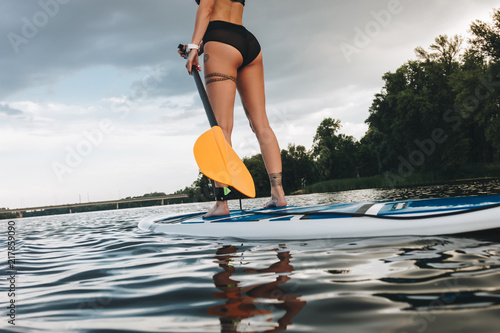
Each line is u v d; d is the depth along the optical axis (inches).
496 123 949.8
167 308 42.5
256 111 119.2
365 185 1282.0
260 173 1368.1
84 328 37.7
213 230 102.3
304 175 1891.0
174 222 125.1
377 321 33.7
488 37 1004.6
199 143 98.7
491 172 1062.4
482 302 36.0
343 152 1886.1
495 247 61.5
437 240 71.1
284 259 65.7
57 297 51.9
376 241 75.4
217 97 108.3
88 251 99.9
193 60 107.0
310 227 88.0
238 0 110.7
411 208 88.5
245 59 113.2
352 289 44.0
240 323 35.7
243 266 62.7
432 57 1185.4
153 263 73.1
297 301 41.1
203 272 60.7
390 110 1348.4
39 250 112.3
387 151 1327.5
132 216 367.6
